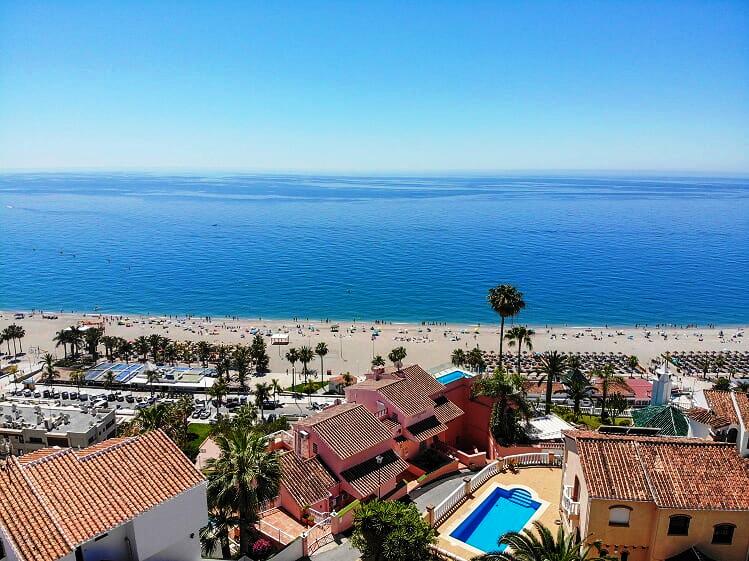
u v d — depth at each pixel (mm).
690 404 65125
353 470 46750
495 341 163625
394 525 34125
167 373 120625
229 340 164000
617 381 98250
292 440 52125
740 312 197750
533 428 57281
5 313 191500
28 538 23781
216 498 35469
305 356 125125
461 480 49000
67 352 151750
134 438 31141
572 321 188500
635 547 32656
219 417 91250
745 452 47062
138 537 27312
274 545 39625
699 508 31047
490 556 28547
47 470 27219
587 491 32438
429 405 55000
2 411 84000
